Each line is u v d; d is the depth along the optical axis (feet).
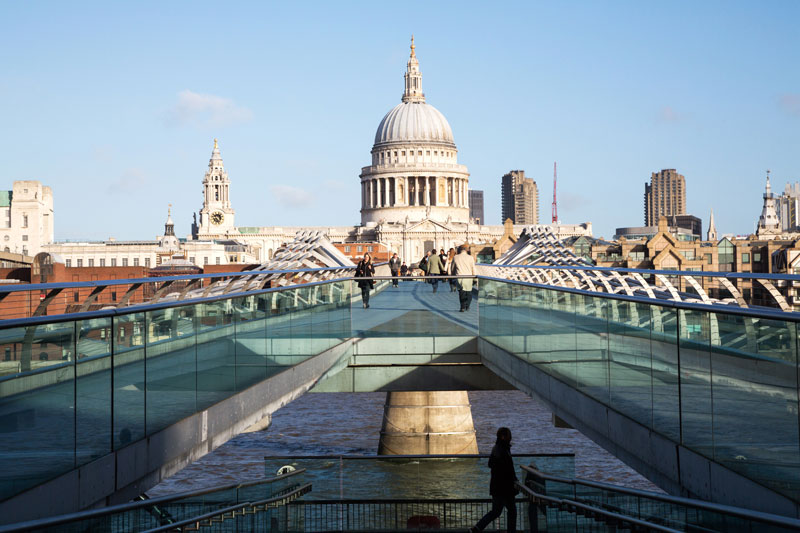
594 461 201.26
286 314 65.51
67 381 34.24
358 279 97.09
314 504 66.90
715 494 37.11
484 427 242.37
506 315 78.69
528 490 57.93
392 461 66.74
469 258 103.04
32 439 31.81
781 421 31.58
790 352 31.17
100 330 36.78
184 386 45.68
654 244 430.20
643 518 38.01
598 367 52.47
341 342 86.48
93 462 36.01
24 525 26.63
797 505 30.81
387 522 66.13
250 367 56.75
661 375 42.55
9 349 30.60
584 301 55.11
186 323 45.93
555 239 230.07
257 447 223.71
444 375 91.09
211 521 44.29
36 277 197.47
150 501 35.55
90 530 30.48
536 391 68.28
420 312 101.24
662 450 42.60
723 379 36.19
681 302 40.32
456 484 66.28
